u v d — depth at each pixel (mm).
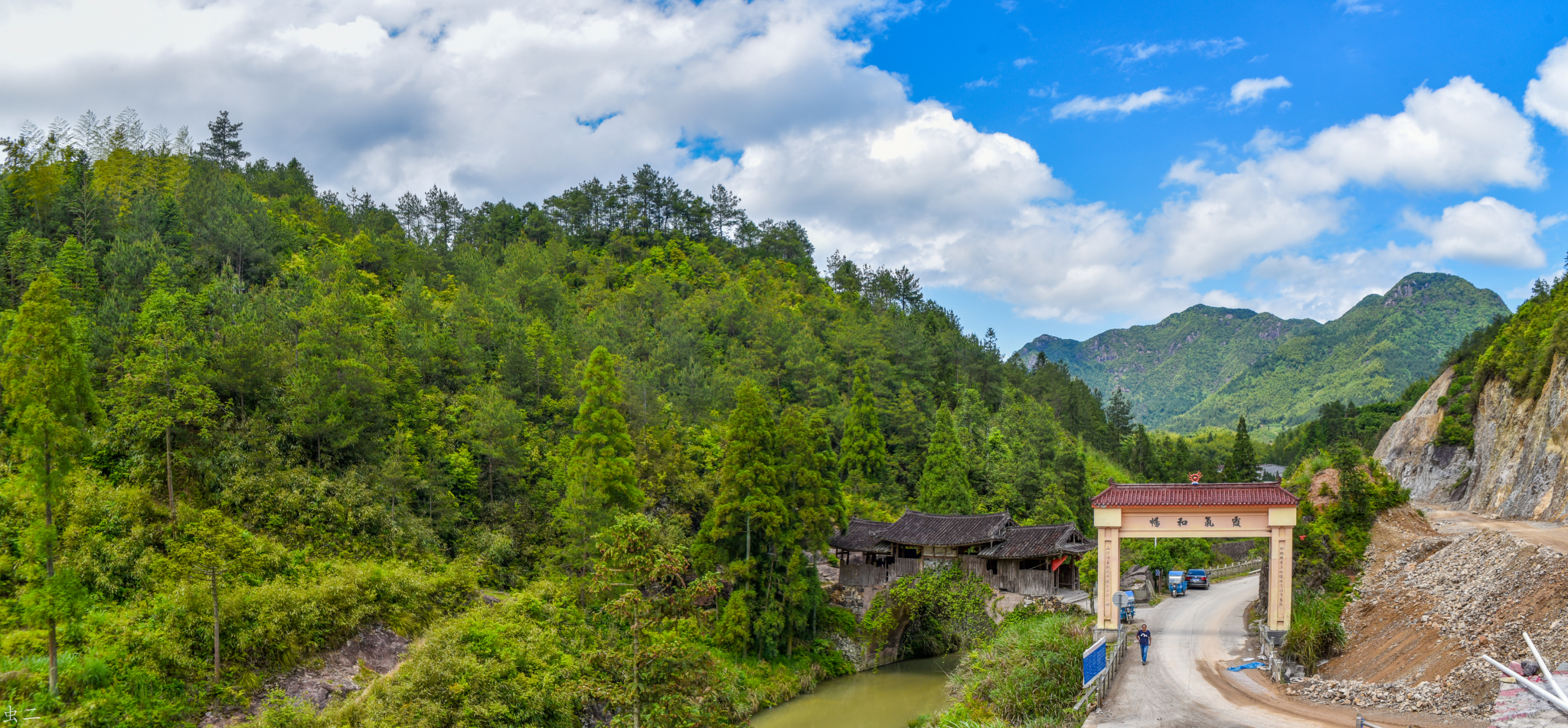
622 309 100625
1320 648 33000
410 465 50531
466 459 55312
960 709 32875
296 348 53062
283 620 35906
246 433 46688
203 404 44938
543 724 36438
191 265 65562
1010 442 97312
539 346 71250
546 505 57031
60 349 30016
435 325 70375
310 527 44469
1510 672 11344
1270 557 36969
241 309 56562
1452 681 25375
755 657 51875
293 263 79250
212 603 34844
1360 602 35531
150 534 39031
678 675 32500
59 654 31219
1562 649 24188
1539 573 28656
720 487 56094
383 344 60188
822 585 61281
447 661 35281
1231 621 43719
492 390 60812
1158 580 59438
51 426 29297
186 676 32812
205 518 40562
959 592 54531
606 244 145875
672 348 92062
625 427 53250
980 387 122438
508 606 44094
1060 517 79750
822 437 66062
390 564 44312
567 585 49094
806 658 53875
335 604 38469
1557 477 60031
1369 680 28969
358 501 46531
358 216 124250
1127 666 33375
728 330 106562
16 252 53562
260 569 39469
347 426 50188
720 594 55969
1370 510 40562
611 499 51312
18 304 51281
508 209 146500
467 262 104750
